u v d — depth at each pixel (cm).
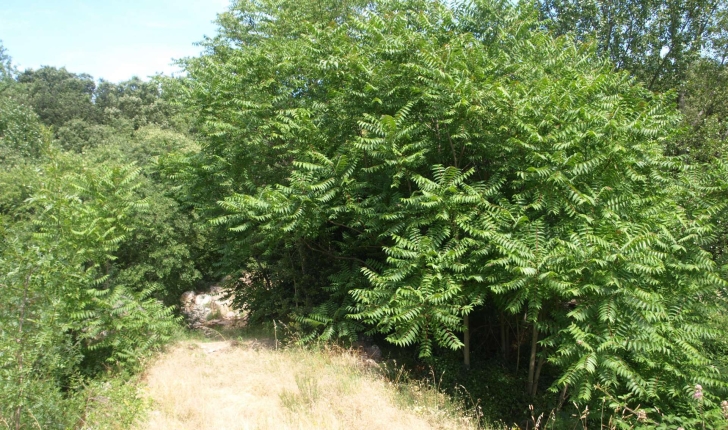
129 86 3912
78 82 3975
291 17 1143
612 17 1535
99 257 762
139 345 748
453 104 639
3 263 479
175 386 648
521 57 791
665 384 513
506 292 611
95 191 832
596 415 541
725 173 626
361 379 680
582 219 576
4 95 2734
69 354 597
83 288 700
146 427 523
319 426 533
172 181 1166
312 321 808
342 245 827
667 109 664
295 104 916
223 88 921
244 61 912
